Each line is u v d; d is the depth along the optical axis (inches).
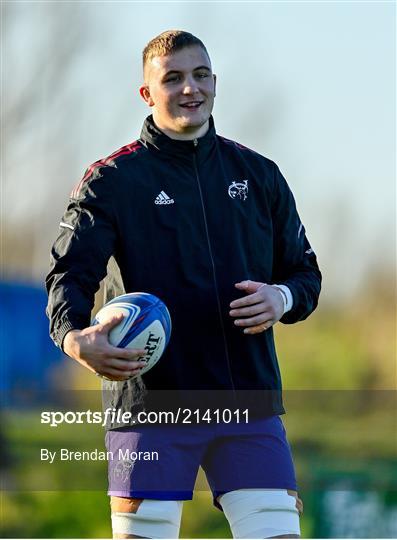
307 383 2721.5
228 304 707.4
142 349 661.9
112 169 709.9
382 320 3011.8
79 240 695.1
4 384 2070.6
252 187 737.6
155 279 703.7
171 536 693.3
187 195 715.4
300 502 724.0
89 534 1291.8
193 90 706.8
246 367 709.9
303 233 776.3
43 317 2230.6
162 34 730.8
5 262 3021.7
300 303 735.7
